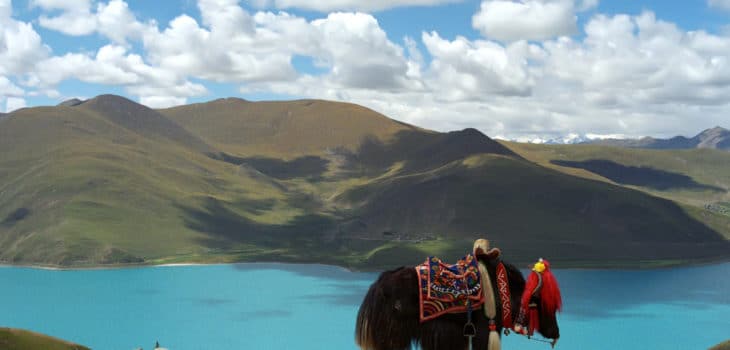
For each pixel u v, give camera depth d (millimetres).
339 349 152875
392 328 6492
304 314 189875
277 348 154125
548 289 6699
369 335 6566
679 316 194625
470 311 6523
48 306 195875
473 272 6609
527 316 6734
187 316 187500
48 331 168750
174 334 168375
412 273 6676
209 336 166500
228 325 177375
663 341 167000
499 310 6684
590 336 171500
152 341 161000
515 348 158875
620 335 172750
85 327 174125
